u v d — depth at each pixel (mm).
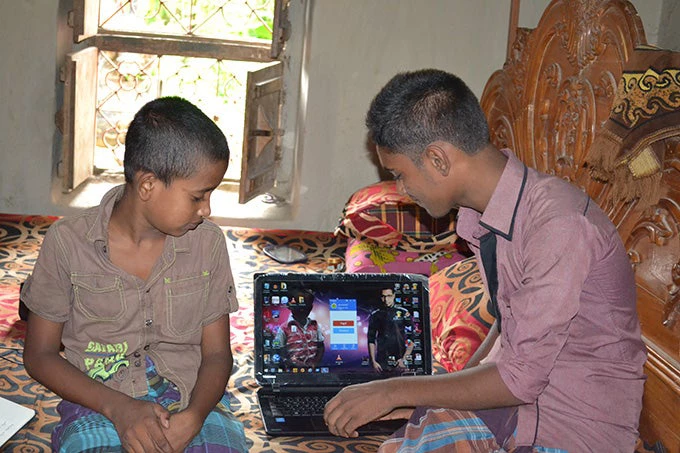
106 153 3973
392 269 2865
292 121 3879
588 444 1607
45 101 3631
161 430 1601
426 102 1562
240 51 3787
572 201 1562
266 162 3758
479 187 1609
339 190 3830
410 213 2965
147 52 3742
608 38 2178
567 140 2395
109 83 3875
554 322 1508
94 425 1659
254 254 3260
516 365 1546
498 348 1812
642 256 2004
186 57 3850
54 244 1688
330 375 2072
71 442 1611
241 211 3820
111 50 3725
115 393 1669
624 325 1604
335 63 3660
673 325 1862
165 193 1598
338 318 2115
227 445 1673
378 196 3068
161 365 1780
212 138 1601
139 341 1757
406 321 2137
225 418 1773
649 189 1877
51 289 1715
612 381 1611
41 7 3520
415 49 3670
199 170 1586
